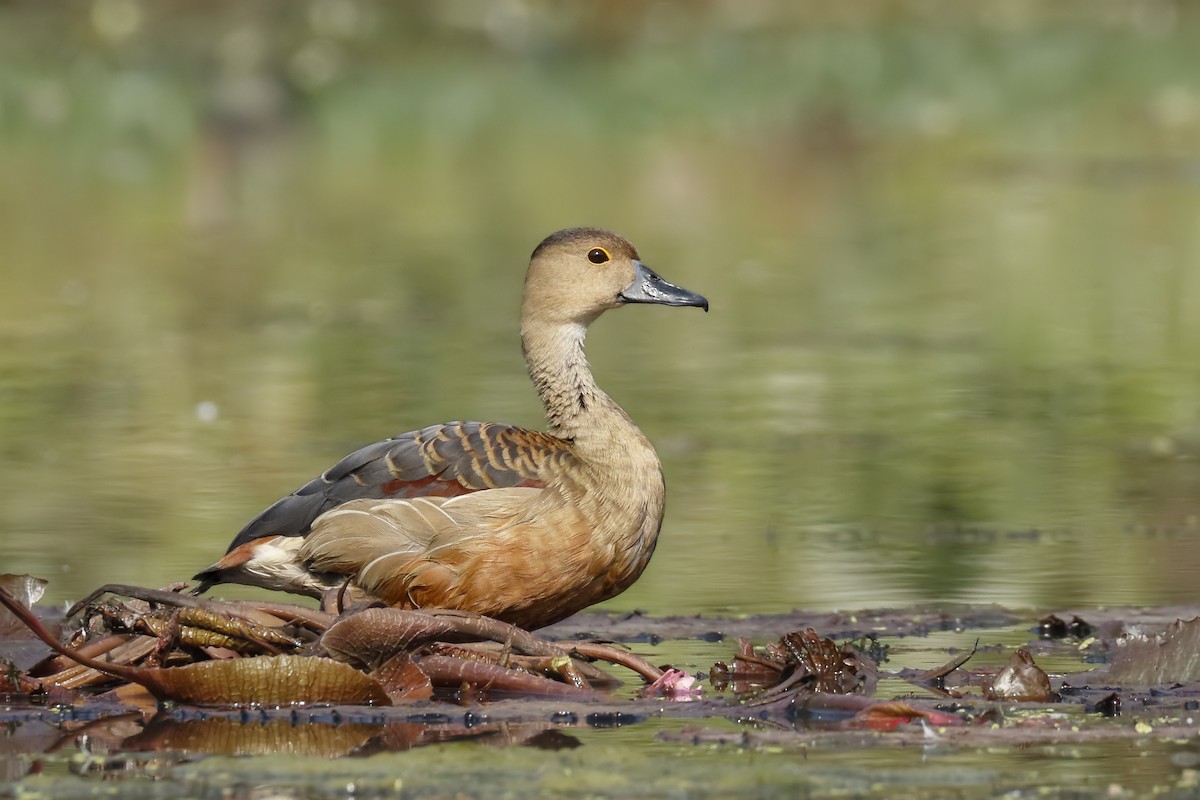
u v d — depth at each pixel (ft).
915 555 41.09
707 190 111.34
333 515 32.96
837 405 58.23
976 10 166.50
